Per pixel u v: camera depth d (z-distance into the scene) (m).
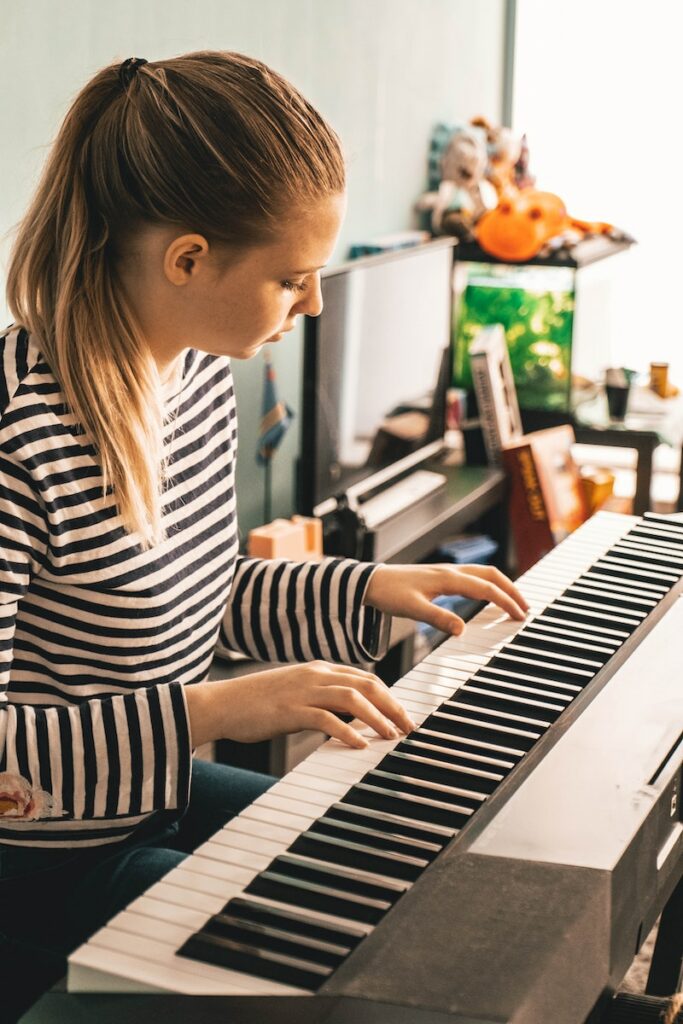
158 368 1.14
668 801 1.00
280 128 1.00
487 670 1.18
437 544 2.92
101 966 0.77
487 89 4.11
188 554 1.20
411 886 0.85
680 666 1.19
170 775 1.01
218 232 1.01
